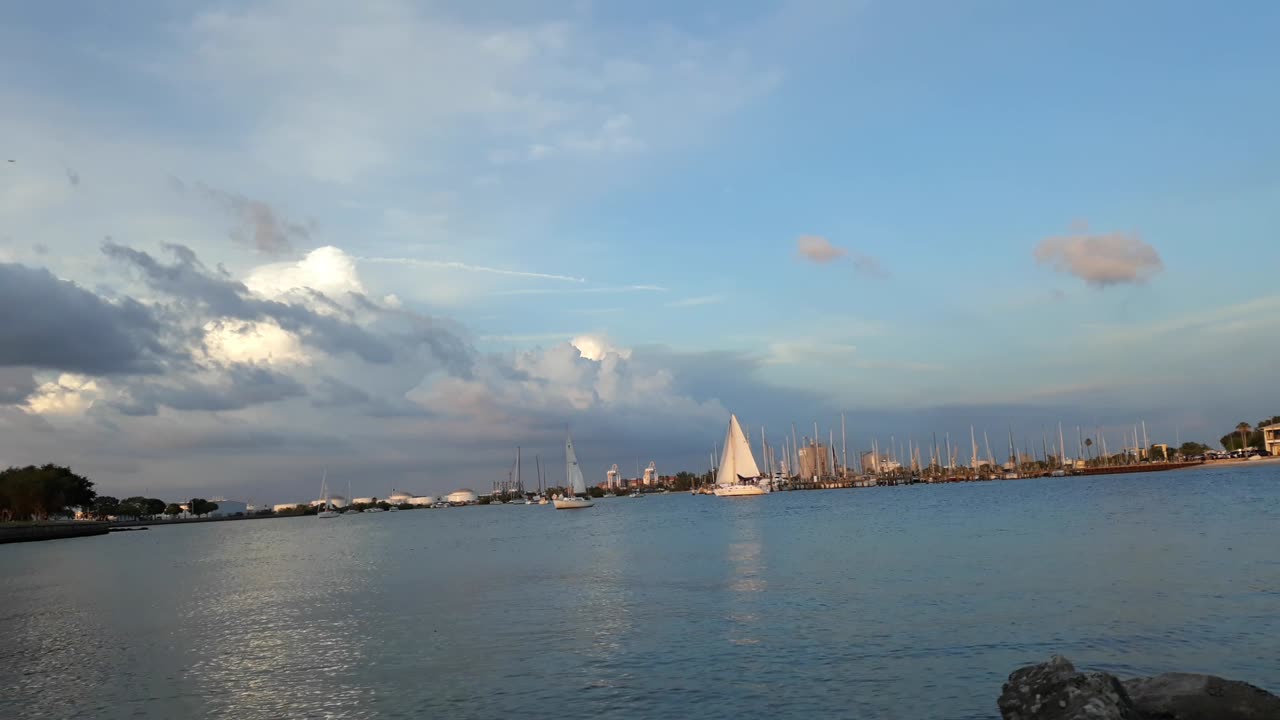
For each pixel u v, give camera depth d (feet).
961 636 84.79
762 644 85.51
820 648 82.43
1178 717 53.06
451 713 66.39
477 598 132.77
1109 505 310.04
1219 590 104.06
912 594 113.09
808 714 61.82
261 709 70.44
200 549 340.59
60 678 86.22
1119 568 128.57
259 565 235.20
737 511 458.09
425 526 529.86
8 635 117.29
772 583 131.85
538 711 65.82
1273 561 128.06
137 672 87.51
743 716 61.98
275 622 118.01
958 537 201.87
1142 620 88.48
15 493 610.65
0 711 73.82
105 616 133.59
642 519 422.00
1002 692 61.57
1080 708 52.42
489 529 419.95
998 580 122.31
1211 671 68.85
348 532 492.54
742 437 575.38
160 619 127.24
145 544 407.03
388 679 78.48
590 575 158.51
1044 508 314.96
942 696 64.69
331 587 162.81
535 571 172.96
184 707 72.28
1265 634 80.12
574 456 628.69
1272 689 63.62
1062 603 100.63
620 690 70.59
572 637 94.43
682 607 111.96
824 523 290.56
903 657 77.25
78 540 480.64
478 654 87.61
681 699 67.10
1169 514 244.83
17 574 232.53
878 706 62.95
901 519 297.12
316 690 75.72
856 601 109.40
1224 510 251.39
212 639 105.91
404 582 164.76
